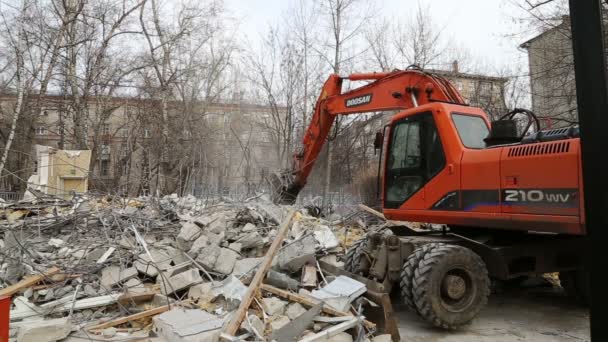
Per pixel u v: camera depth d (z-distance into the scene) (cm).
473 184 493
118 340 371
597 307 180
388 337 423
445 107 543
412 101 651
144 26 1975
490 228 525
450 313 462
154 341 373
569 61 1103
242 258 602
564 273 600
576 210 393
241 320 389
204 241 576
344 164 2316
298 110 2303
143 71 1980
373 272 519
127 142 1852
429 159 554
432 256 468
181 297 490
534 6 1059
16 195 1584
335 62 2252
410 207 579
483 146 539
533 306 600
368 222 996
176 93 2084
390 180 628
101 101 1967
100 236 638
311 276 538
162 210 773
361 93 775
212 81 2212
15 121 1658
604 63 180
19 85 1711
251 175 1515
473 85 2150
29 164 1941
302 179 934
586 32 186
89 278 501
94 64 1902
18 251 545
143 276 536
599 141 180
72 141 1939
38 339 356
